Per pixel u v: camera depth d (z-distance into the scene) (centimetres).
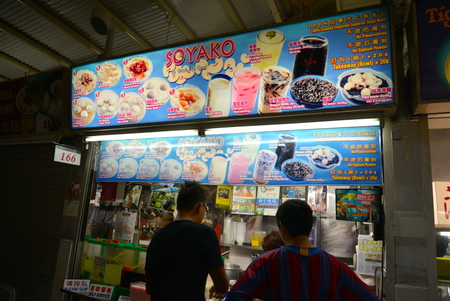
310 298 138
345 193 265
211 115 288
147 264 198
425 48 226
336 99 246
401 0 289
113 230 392
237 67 280
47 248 387
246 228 428
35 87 400
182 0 439
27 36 541
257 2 462
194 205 209
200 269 185
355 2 314
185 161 340
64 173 402
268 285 145
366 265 346
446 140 317
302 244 153
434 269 225
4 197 451
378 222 252
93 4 440
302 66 258
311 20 257
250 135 314
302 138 291
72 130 364
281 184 291
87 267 362
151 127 327
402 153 247
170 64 309
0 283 405
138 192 407
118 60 335
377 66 237
